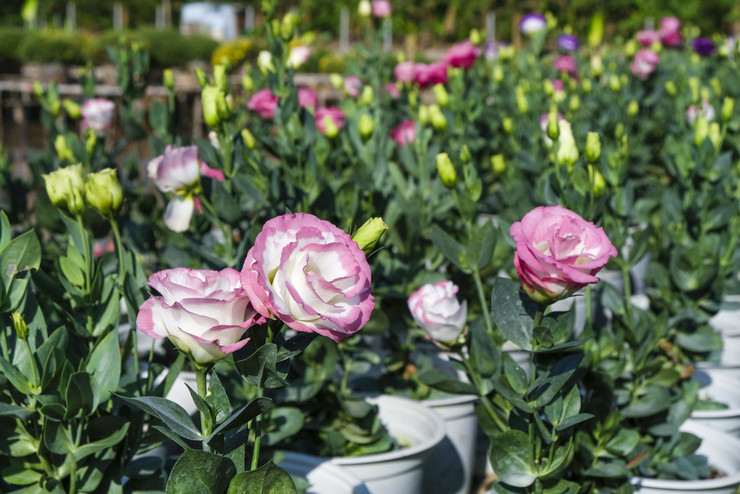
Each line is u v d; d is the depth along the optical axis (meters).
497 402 1.80
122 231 2.56
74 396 1.33
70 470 1.44
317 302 0.94
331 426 2.15
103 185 1.43
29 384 1.34
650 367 2.06
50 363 1.35
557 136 1.81
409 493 2.02
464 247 1.92
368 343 2.87
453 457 2.31
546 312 1.54
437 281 2.42
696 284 2.49
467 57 3.94
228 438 1.21
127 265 1.60
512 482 1.59
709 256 2.68
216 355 1.02
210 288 1.01
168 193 1.90
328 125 2.46
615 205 2.15
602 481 1.98
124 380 1.66
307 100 2.84
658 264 2.62
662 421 2.16
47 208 2.32
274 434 1.98
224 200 1.90
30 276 1.42
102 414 1.51
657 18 14.48
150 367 1.58
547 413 1.60
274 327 1.06
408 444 2.20
